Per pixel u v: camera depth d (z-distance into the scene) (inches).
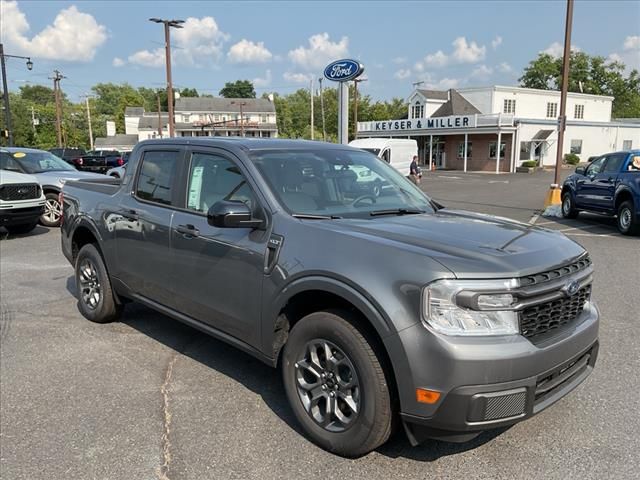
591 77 2714.1
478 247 115.6
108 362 176.7
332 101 3506.4
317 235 125.7
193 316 161.8
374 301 109.3
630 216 432.5
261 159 150.2
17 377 165.3
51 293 261.1
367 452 118.5
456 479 113.3
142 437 130.6
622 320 217.9
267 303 132.9
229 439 129.4
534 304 109.2
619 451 123.1
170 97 1396.4
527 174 1513.3
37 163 511.2
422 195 172.1
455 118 1658.5
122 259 190.5
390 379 112.6
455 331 103.5
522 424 135.4
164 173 176.6
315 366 125.8
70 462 120.6
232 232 144.4
